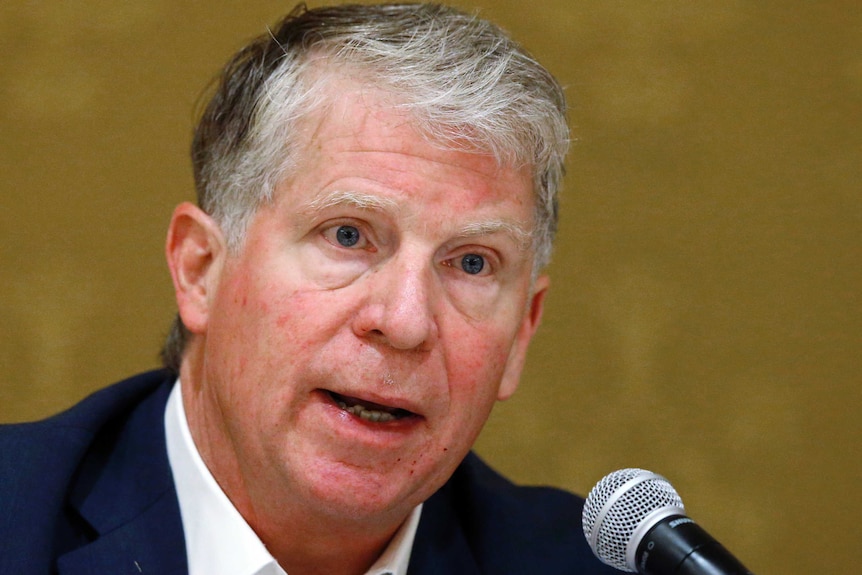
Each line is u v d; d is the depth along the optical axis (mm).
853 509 11891
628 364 11875
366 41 5531
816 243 12008
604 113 11898
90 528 6066
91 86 10930
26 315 10836
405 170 5383
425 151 5414
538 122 5754
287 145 5539
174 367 6797
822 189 12008
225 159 5871
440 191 5418
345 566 6273
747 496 11844
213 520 6020
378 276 5406
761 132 11984
